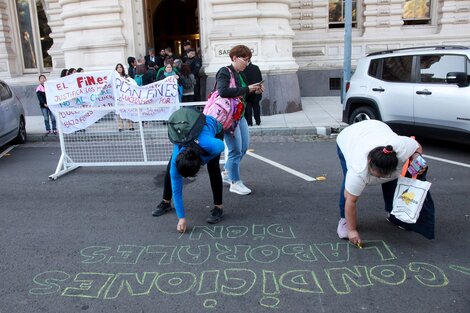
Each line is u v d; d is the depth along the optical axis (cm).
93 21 1240
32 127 1149
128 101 676
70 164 696
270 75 1165
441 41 1457
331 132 948
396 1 1455
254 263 373
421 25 1491
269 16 1170
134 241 426
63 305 321
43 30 1530
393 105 781
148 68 1162
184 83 1045
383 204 496
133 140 698
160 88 670
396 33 1480
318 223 454
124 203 542
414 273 349
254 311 306
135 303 320
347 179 363
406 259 371
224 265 372
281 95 1180
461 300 312
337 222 455
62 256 400
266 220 466
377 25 1479
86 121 689
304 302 315
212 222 460
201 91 1214
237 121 498
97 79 674
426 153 741
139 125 677
